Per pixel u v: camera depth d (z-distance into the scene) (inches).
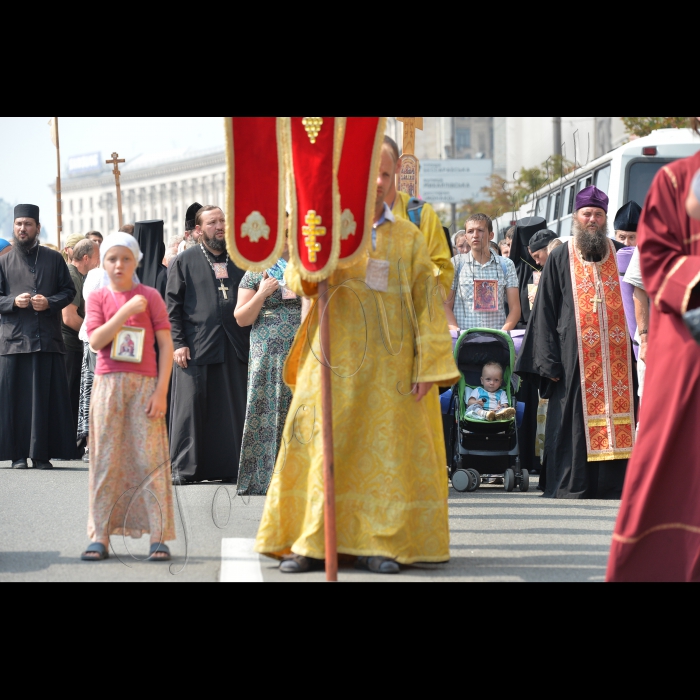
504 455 479.5
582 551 308.0
